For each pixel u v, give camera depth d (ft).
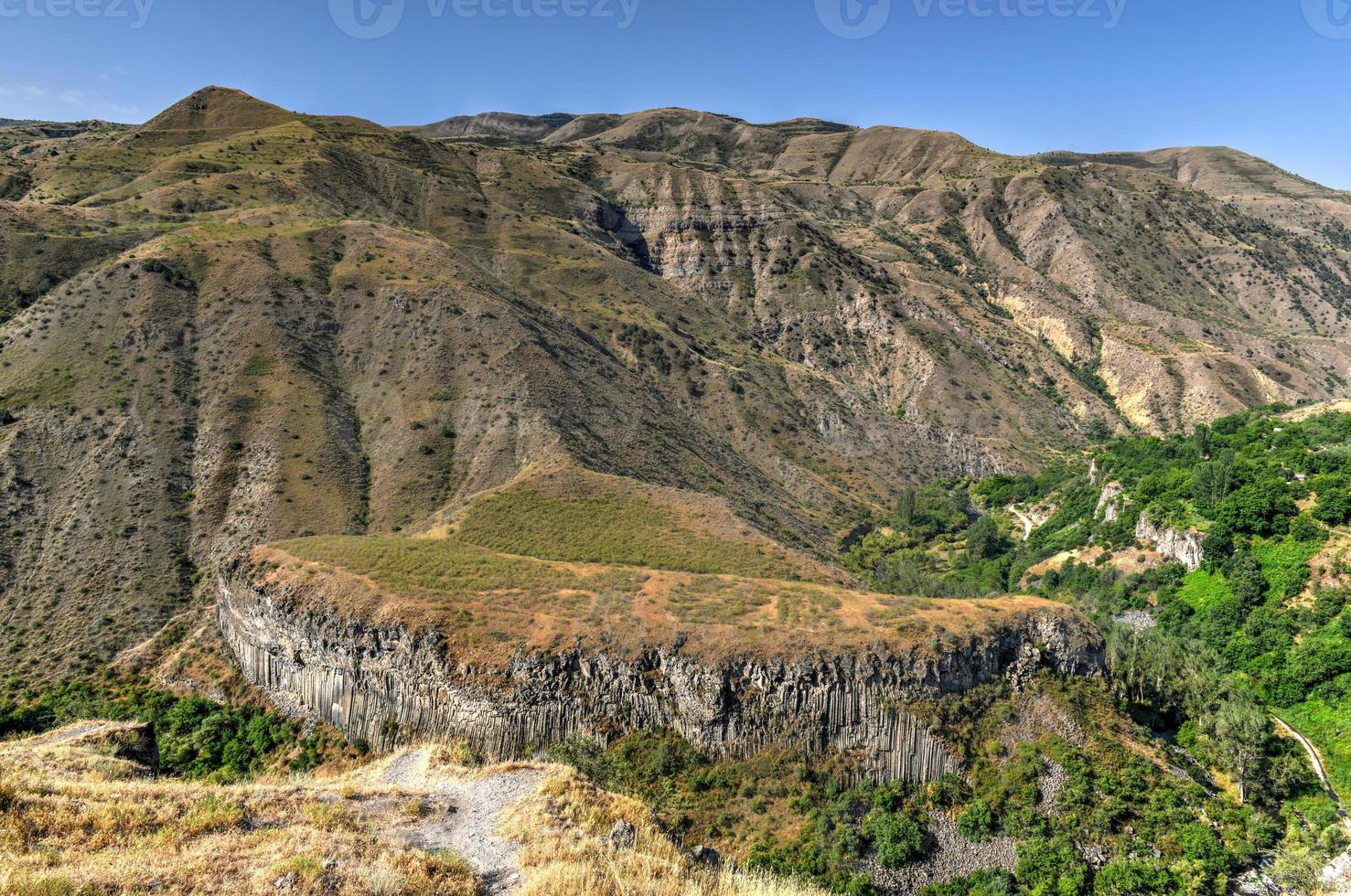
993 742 184.75
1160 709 217.56
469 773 94.02
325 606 197.67
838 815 165.58
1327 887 156.76
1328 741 203.82
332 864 64.03
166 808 71.10
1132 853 162.61
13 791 67.36
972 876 159.53
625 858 73.10
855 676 183.93
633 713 180.86
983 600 219.41
